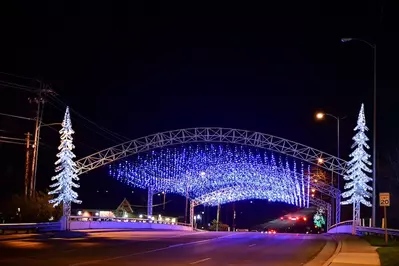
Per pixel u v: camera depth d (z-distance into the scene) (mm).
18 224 38562
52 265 18641
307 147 55969
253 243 33875
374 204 36812
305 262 21516
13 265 18531
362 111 46844
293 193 78000
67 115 48438
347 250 26062
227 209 152000
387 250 24562
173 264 19891
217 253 25562
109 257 22156
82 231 45438
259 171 69000
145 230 54438
